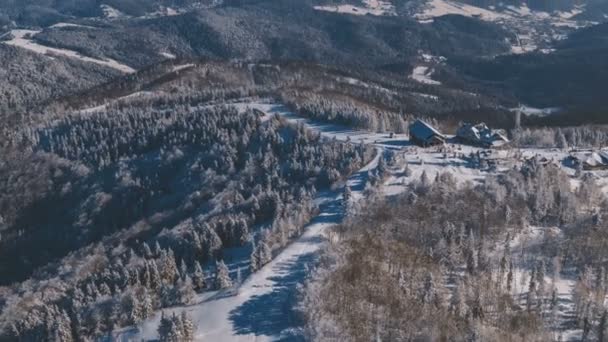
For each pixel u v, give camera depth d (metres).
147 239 146.38
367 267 110.00
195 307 104.06
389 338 94.44
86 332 100.19
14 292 136.25
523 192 140.25
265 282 109.19
